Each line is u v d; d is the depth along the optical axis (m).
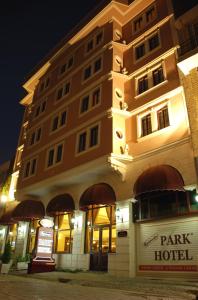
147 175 13.89
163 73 17.41
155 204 14.60
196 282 11.33
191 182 13.12
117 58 20.55
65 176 19.25
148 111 17.08
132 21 22.45
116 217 16.33
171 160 14.48
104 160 16.39
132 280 12.42
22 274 15.94
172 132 15.16
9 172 32.88
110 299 7.46
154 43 19.53
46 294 7.80
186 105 14.44
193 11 15.93
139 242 14.92
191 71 14.62
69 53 26.31
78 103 21.77
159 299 8.07
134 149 16.89
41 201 23.64
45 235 17.61
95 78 21.00
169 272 13.03
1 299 6.55
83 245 18.17
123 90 19.44
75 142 20.08
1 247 27.92
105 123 17.84
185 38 15.95
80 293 8.53
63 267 18.77
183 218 13.22
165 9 19.83
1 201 30.77
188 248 12.64
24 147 27.27
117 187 16.89
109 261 15.77
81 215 18.97
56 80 26.67
